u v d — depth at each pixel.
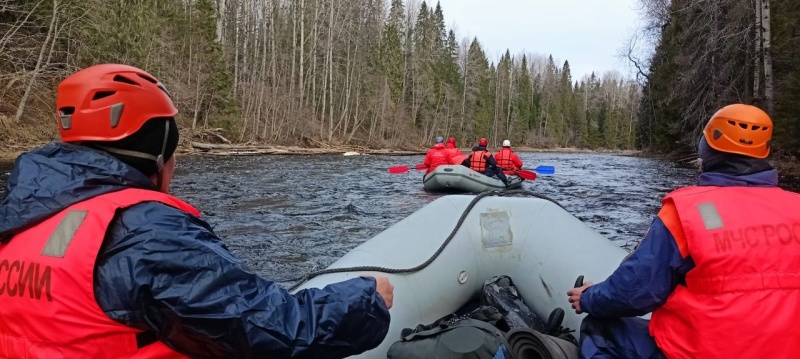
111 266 1.05
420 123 47.88
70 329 1.03
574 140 74.19
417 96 47.09
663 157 28.14
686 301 1.52
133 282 1.04
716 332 1.44
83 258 1.04
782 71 16.30
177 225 1.12
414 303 2.59
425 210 3.06
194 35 27.95
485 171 11.32
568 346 1.89
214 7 32.00
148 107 1.21
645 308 1.59
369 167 18.48
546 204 3.07
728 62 15.41
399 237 2.82
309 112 36.56
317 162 20.75
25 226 1.09
